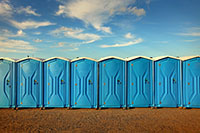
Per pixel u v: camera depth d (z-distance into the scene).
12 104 7.35
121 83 7.31
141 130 4.72
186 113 6.53
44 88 7.38
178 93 7.29
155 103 7.31
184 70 7.30
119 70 7.31
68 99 7.32
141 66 7.32
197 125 5.12
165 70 7.31
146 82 7.31
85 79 7.30
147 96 7.30
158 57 7.87
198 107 7.18
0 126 5.11
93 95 7.28
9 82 7.37
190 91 7.23
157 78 7.33
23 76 7.38
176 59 7.33
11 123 5.40
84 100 7.26
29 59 7.40
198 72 7.23
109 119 5.78
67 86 7.34
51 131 4.68
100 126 5.06
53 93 7.34
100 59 7.58
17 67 7.40
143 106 7.28
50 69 7.37
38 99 7.36
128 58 8.04
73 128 4.90
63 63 7.37
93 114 6.46
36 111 7.00
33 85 7.37
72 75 7.35
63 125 5.18
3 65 7.38
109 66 7.30
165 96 7.28
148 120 5.64
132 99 7.29
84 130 4.73
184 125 5.12
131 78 7.31
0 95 7.36
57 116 6.21
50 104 7.34
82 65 7.32
